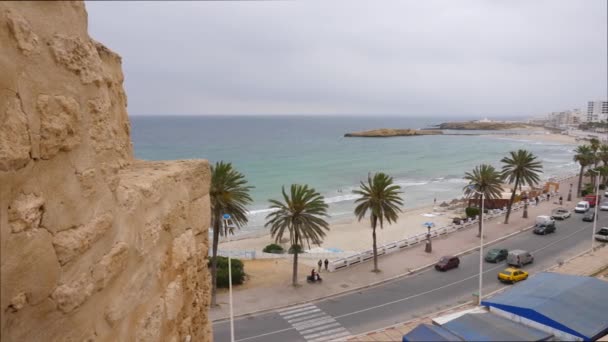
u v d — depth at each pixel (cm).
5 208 675
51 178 767
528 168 5516
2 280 659
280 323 2872
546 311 1762
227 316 2991
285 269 4100
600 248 4144
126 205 979
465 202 7550
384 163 13812
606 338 1616
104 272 876
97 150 889
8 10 690
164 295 1173
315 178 10875
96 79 893
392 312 3012
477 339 1216
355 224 6506
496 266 3972
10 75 695
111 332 920
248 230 6262
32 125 727
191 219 1382
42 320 745
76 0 837
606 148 8519
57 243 766
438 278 3709
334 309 3102
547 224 5031
